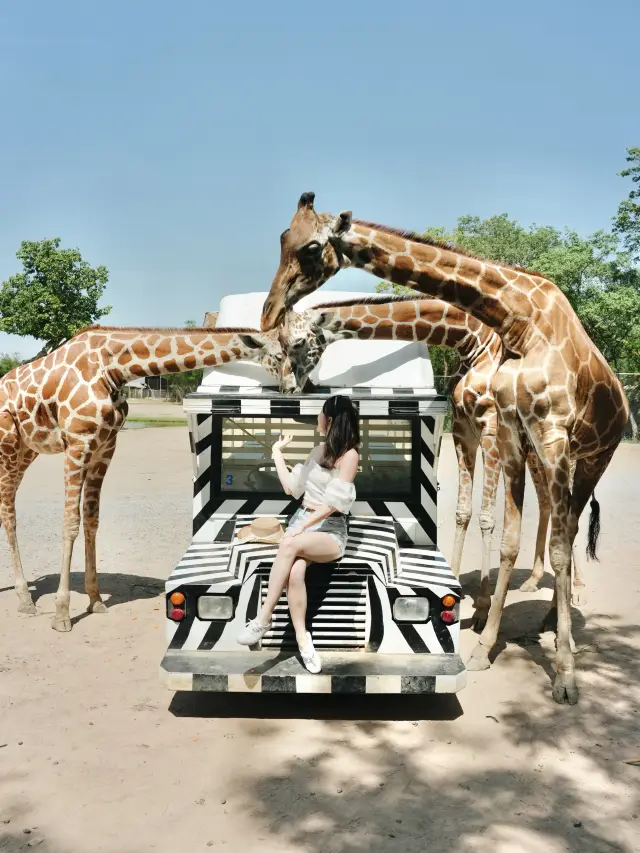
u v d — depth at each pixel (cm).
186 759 423
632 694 516
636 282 2922
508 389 528
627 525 1085
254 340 572
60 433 659
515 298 518
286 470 491
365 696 512
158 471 1641
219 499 550
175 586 461
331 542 457
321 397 524
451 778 402
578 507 628
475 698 510
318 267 487
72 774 407
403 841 345
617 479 1570
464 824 359
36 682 535
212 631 465
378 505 545
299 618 450
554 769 413
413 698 509
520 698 509
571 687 501
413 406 522
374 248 502
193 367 610
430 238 511
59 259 2570
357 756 427
